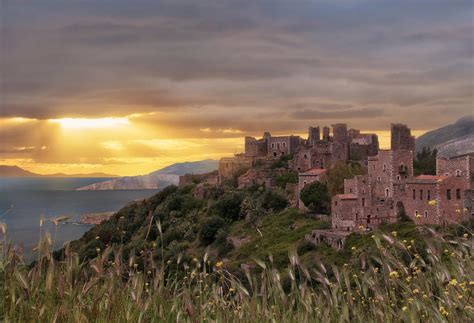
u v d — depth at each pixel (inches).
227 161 7234.3
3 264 622.5
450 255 664.4
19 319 587.2
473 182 3599.9
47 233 638.5
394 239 662.5
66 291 618.8
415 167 5516.7
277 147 7337.6
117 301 634.2
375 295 642.2
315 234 4020.7
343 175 4921.3
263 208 5403.5
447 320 579.2
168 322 641.0
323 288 677.3
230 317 657.6
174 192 6929.1
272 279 676.7
